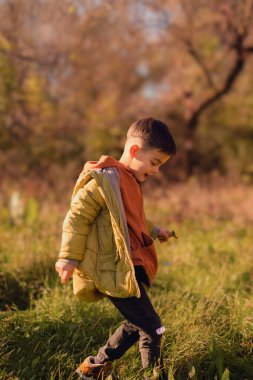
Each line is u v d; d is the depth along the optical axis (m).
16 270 4.26
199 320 3.27
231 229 6.88
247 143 14.60
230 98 14.27
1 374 2.64
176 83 13.59
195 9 11.10
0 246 5.14
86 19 9.57
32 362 2.79
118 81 13.07
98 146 12.69
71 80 11.38
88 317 3.36
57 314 3.28
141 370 2.76
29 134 11.58
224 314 3.48
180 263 4.82
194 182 12.00
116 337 2.70
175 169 13.27
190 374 2.63
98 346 3.02
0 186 10.10
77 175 11.45
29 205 6.57
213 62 12.81
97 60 11.42
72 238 2.49
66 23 9.12
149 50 12.45
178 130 13.59
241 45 11.38
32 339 2.99
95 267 2.50
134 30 10.82
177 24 11.34
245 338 3.11
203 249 5.45
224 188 11.37
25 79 9.89
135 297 2.54
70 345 3.03
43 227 5.98
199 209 8.45
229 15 10.66
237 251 5.47
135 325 2.56
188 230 6.73
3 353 2.84
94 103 12.62
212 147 14.65
